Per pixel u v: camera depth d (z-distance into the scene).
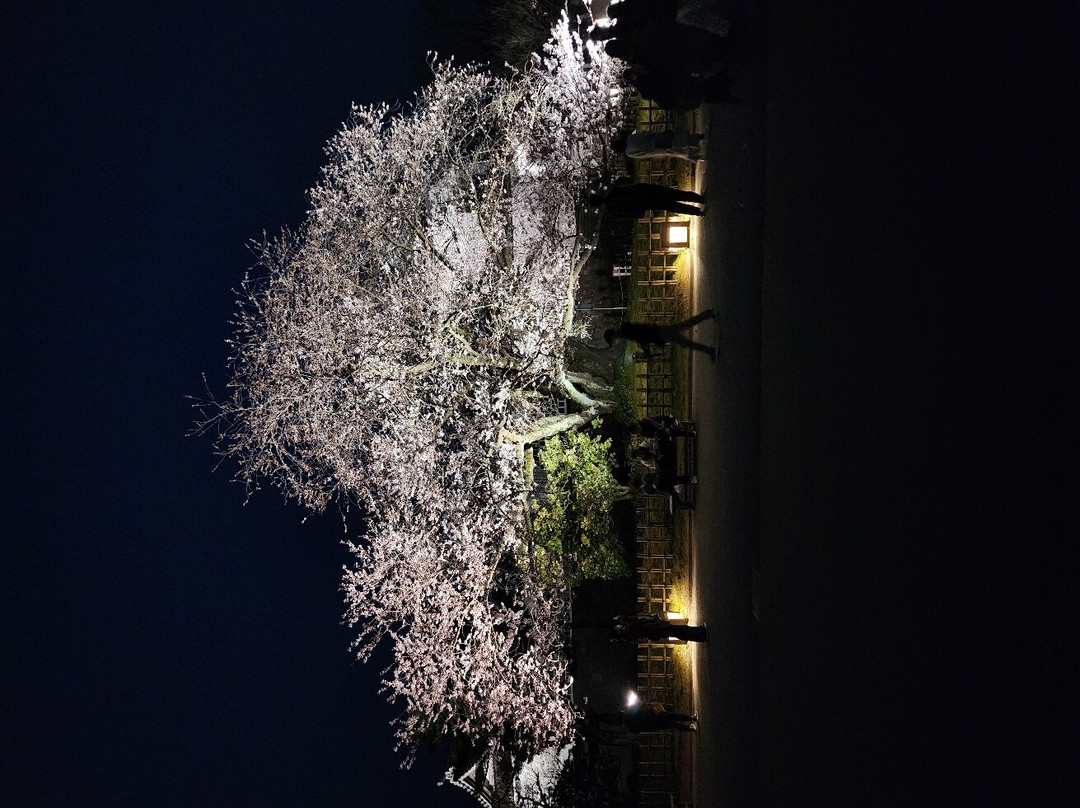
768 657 9.74
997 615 4.51
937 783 5.15
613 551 20.33
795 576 8.69
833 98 7.57
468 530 19.97
